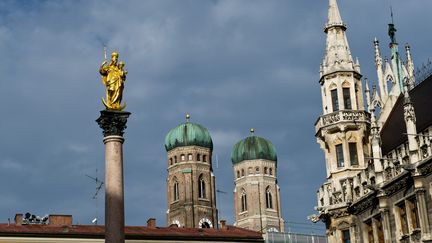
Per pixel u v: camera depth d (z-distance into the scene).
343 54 74.69
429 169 57.91
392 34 80.81
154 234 82.31
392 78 78.44
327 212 70.31
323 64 74.88
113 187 43.88
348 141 71.50
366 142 72.00
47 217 85.56
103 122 45.19
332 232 70.12
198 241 84.50
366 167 68.56
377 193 64.06
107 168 44.34
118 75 46.12
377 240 64.69
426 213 58.12
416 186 58.84
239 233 88.19
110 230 43.06
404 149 61.62
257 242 88.06
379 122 74.25
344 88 73.44
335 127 71.56
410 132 60.72
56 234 76.31
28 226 77.12
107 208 43.56
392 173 63.09
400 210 62.03
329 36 76.06
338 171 70.88
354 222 68.62
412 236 59.59
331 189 71.00
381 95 77.38
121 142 45.12
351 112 71.81
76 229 78.62
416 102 68.69
